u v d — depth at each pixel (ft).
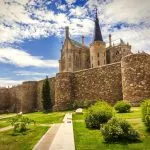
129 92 120.26
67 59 306.76
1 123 102.42
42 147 45.03
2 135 68.59
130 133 52.29
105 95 143.02
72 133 58.39
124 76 124.06
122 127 53.06
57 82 159.84
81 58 314.14
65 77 157.58
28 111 198.70
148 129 58.49
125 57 124.06
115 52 309.83
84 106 149.07
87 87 152.25
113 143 49.93
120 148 45.78
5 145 54.34
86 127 69.72
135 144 48.55
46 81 172.55
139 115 82.53
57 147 43.24
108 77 142.92
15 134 68.69
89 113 70.28
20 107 210.18
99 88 146.51
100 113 68.64
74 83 159.12
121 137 52.29
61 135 55.62
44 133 65.72
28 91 203.72
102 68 146.61
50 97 171.63
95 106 73.56
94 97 148.05
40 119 105.09
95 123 68.03
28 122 76.38
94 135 58.03
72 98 157.58
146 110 60.75
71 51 305.53
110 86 141.38
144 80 117.60
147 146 46.62
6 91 233.76
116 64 140.15
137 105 115.96
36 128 76.02
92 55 309.42
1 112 222.07
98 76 147.84
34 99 201.77
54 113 137.49
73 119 91.66
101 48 306.55
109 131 52.24
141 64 118.93
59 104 155.94
